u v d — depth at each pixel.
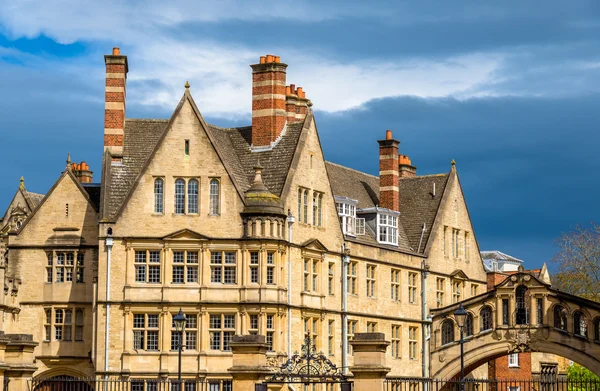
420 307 86.19
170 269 69.62
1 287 68.50
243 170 74.69
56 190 73.75
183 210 70.12
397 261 83.81
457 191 92.56
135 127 74.50
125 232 69.56
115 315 69.06
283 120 75.81
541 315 82.94
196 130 70.75
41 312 72.94
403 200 91.56
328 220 76.31
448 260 90.38
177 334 69.25
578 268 105.06
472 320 85.12
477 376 93.00
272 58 75.62
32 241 73.44
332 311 75.88
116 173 72.00
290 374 50.62
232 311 69.44
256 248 69.75
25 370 50.81
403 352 83.69
